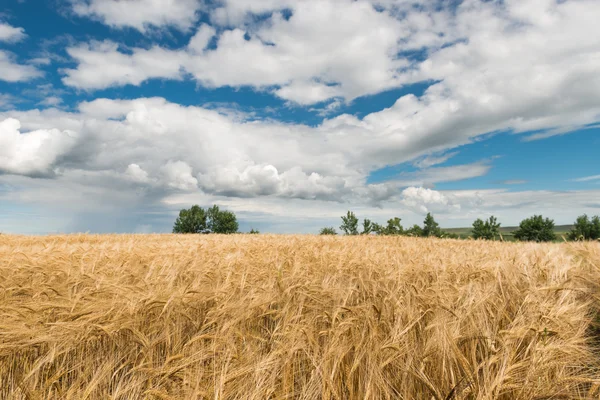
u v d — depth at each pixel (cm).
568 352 250
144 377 262
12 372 290
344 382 250
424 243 1422
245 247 987
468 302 329
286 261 631
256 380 238
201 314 387
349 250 882
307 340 281
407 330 284
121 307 338
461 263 598
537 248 811
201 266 589
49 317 352
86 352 304
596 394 217
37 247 1042
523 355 256
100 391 259
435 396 212
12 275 541
